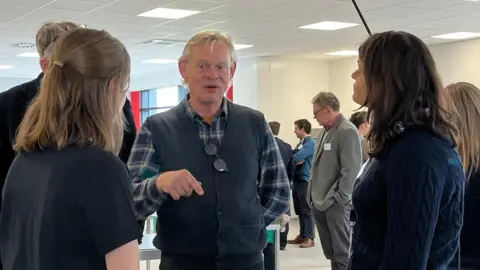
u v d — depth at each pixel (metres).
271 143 1.98
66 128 1.18
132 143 1.98
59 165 1.17
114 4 6.48
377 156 1.43
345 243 4.41
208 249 1.80
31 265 1.20
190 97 1.89
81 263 1.16
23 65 12.32
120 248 1.16
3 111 1.87
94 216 1.15
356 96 1.52
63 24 1.78
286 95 11.08
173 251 1.82
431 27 7.89
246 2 6.33
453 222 1.40
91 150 1.18
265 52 10.38
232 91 11.30
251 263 1.85
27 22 7.55
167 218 1.82
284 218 3.40
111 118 1.23
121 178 1.19
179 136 1.85
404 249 1.32
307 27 7.93
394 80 1.41
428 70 1.44
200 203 1.79
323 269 5.98
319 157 4.57
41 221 1.16
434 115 1.42
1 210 1.29
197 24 7.77
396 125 1.41
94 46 1.21
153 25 7.86
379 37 1.47
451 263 1.88
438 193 1.33
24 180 1.22
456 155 1.43
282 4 6.41
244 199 1.84
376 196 1.42
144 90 14.27
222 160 1.84
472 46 8.91
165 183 1.55
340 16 7.13
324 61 11.48
